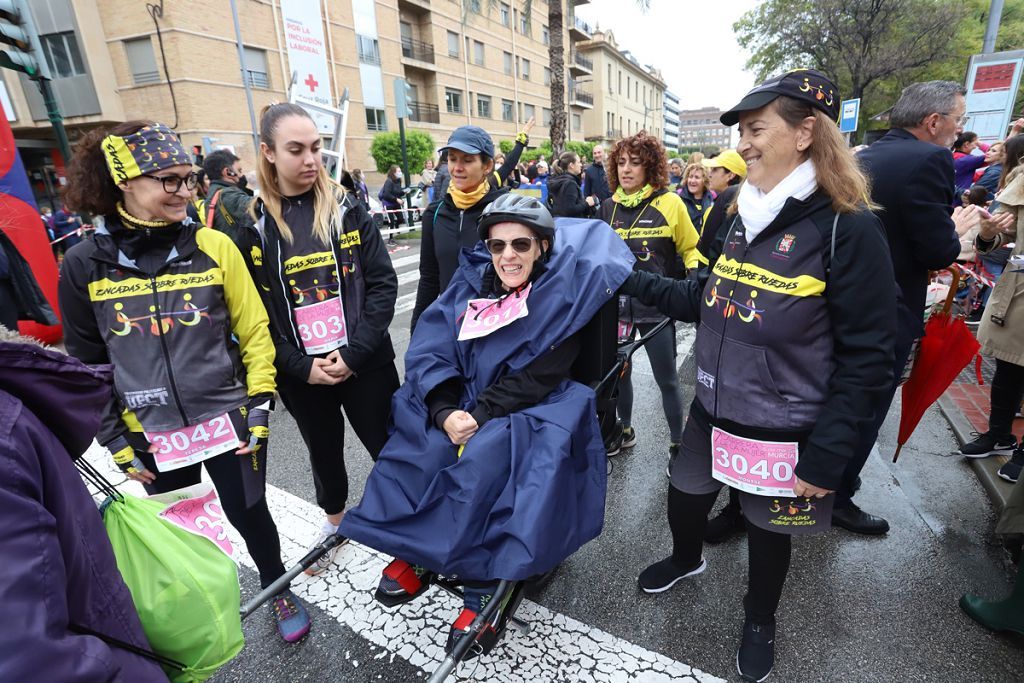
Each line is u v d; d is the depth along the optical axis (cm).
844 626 207
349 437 369
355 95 2189
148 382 176
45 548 73
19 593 68
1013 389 301
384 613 223
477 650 153
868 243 142
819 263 148
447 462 173
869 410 149
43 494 82
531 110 3559
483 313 191
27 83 1644
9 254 380
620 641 204
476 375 195
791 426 161
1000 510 273
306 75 1342
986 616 202
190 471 192
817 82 143
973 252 283
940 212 210
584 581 236
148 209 167
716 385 173
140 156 159
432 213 271
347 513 175
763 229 156
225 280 184
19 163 477
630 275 206
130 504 119
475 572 155
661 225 307
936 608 214
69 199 165
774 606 186
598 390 195
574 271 187
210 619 118
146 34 1579
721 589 228
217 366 182
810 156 148
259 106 1808
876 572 234
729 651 198
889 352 146
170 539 119
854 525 259
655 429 378
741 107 149
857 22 1867
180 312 175
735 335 164
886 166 217
